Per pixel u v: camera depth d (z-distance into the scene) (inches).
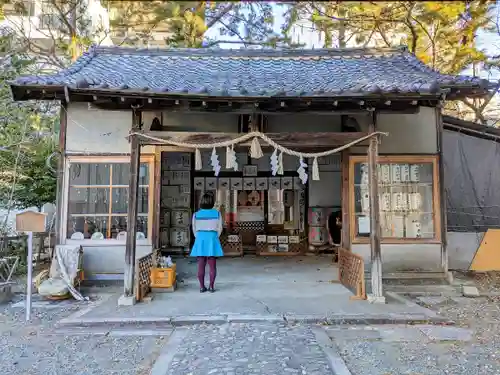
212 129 249.3
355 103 189.3
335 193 374.6
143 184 236.4
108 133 235.6
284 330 153.0
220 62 288.8
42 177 326.3
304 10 313.6
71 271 211.3
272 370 116.6
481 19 265.9
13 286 233.5
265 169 380.8
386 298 196.9
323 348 136.3
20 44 354.0
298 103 185.8
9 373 121.0
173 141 192.7
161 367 121.6
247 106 191.5
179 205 357.7
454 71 356.2
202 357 126.9
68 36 423.8
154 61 284.0
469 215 257.3
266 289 217.0
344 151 245.3
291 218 390.0
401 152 244.1
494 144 259.9
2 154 304.5
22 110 304.0
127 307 180.9
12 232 294.5
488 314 179.6
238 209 390.3
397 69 257.6
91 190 233.5
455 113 448.5
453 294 215.0
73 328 160.9
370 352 135.6
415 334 153.4
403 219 242.4
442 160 242.7
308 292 209.9
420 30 358.3
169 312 172.9
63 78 199.6
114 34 410.3
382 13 283.0
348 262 220.1
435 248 239.3
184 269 283.3
